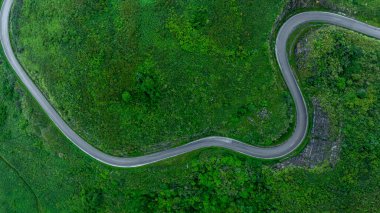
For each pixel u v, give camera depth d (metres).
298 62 58.50
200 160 58.50
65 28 59.47
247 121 57.56
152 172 59.97
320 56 56.84
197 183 59.41
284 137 58.19
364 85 57.22
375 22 59.69
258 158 58.44
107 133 59.19
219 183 58.00
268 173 57.03
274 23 56.59
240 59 55.75
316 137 56.94
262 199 57.28
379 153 54.16
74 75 58.75
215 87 56.16
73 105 60.00
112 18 57.53
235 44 55.22
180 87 56.06
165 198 60.44
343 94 57.19
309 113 58.16
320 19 59.84
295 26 59.28
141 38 56.03
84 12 58.38
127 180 60.78
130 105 57.09
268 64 56.38
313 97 57.75
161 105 56.69
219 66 55.62
